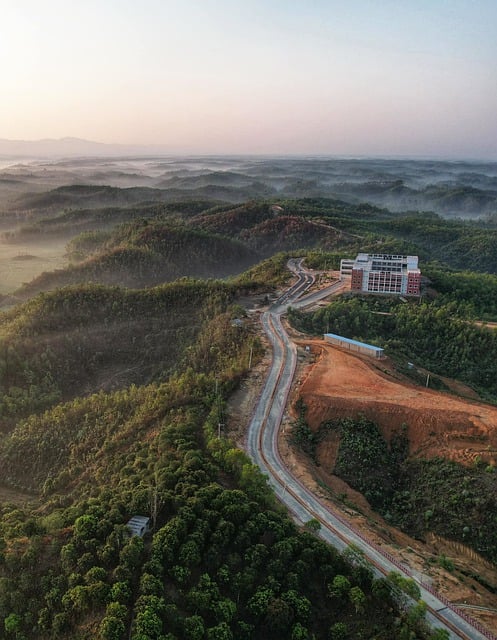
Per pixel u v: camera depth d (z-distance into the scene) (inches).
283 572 2716.5
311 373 5270.7
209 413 4500.5
